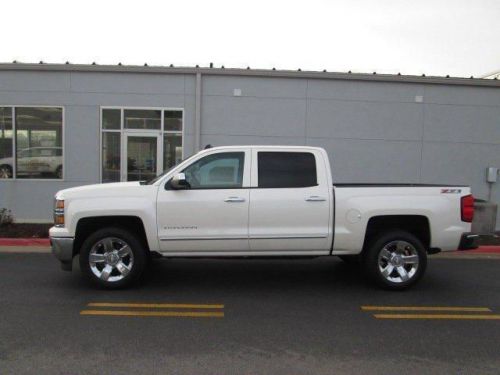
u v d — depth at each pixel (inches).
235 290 267.6
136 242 259.6
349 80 505.4
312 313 226.8
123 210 255.1
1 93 493.4
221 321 213.5
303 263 342.6
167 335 194.9
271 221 259.4
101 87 497.0
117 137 503.5
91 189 259.4
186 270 317.1
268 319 217.0
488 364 169.9
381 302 247.0
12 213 502.0
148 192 258.1
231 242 259.3
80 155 501.0
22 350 177.2
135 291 261.4
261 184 261.9
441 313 229.5
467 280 297.7
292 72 499.5
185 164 262.7
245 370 162.1
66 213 256.1
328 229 261.4
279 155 266.1
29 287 266.7
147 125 502.6
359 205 261.6
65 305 233.9
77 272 304.0
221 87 500.7
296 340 191.0
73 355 173.0
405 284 266.4
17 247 390.3
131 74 497.0
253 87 502.0
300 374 159.5
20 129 500.1
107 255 260.7
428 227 267.7
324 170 265.3
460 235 267.1
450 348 184.9
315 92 504.7
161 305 236.5
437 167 517.0
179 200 256.8
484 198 521.3
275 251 262.5
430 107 512.1
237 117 503.5
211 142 504.7
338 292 265.9
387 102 509.4
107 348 180.1
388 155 513.0
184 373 159.3
